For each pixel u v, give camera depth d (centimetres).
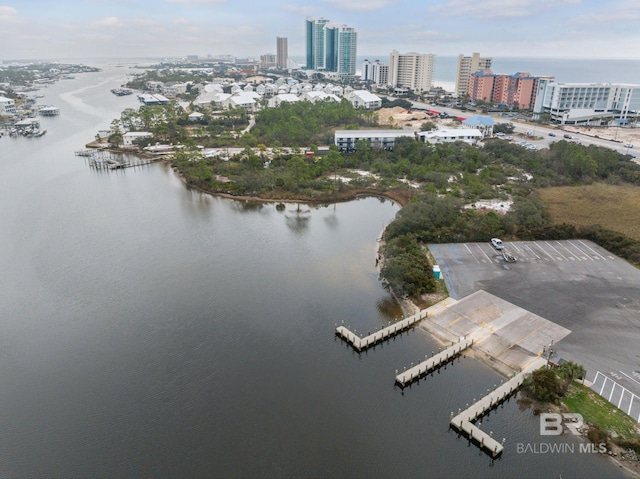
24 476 4966
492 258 9606
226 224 12244
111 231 11644
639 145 19300
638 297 8019
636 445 5053
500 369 6469
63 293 8569
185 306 8156
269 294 8550
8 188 15250
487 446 5200
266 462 5097
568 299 8006
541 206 12062
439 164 16012
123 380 6341
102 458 5169
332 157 16888
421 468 5066
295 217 12838
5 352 6925
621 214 11812
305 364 6700
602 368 6288
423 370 6406
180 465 5069
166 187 15688
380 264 9738
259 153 18838
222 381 6319
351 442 5372
